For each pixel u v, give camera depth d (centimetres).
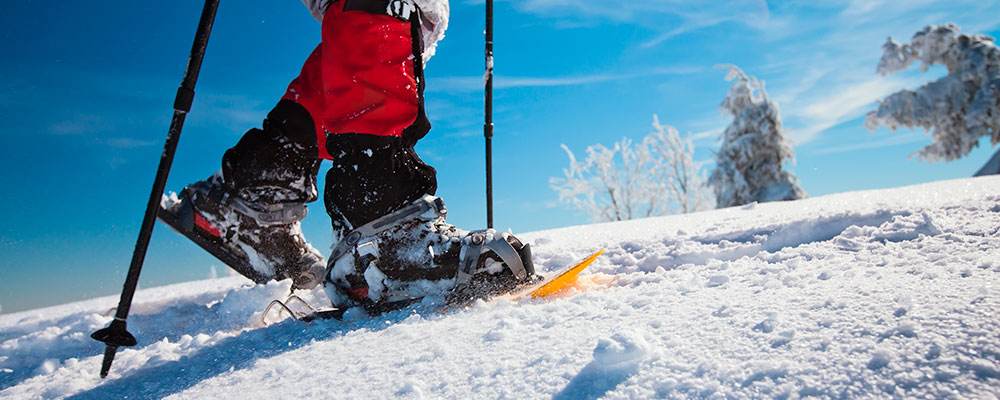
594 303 100
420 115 132
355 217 129
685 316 82
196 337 125
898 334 60
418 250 129
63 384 102
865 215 156
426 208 131
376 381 78
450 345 88
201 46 115
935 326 60
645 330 78
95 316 159
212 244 162
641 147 1495
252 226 162
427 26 151
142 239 110
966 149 1563
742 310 79
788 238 157
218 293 209
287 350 104
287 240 167
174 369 104
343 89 129
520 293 125
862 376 54
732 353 65
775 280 97
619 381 64
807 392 54
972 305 64
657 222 271
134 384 98
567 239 230
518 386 68
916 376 52
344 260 131
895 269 92
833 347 61
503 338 87
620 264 165
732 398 55
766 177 1530
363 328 110
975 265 85
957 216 142
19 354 133
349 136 128
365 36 128
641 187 1489
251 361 99
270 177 159
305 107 160
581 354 73
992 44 1567
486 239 125
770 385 56
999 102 1517
